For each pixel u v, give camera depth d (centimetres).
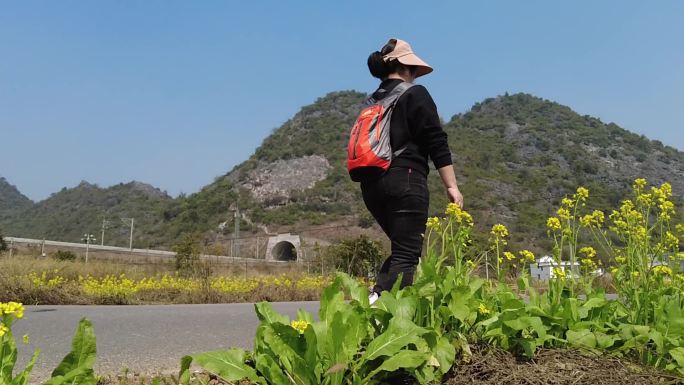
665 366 276
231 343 393
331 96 15588
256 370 227
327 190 10906
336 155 12731
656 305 307
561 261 339
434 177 4678
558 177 9694
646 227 333
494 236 337
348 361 212
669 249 337
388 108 305
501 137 12262
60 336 407
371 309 235
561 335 295
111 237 12500
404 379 231
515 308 267
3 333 183
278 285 1401
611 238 354
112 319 536
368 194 307
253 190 11981
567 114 13438
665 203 334
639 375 259
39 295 913
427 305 253
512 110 13838
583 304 317
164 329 462
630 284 330
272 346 208
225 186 12512
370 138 301
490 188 8525
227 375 211
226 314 615
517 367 253
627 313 326
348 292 254
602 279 381
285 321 240
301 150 13062
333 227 8781
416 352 212
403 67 332
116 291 1056
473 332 274
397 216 297
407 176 297
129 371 282
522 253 346
